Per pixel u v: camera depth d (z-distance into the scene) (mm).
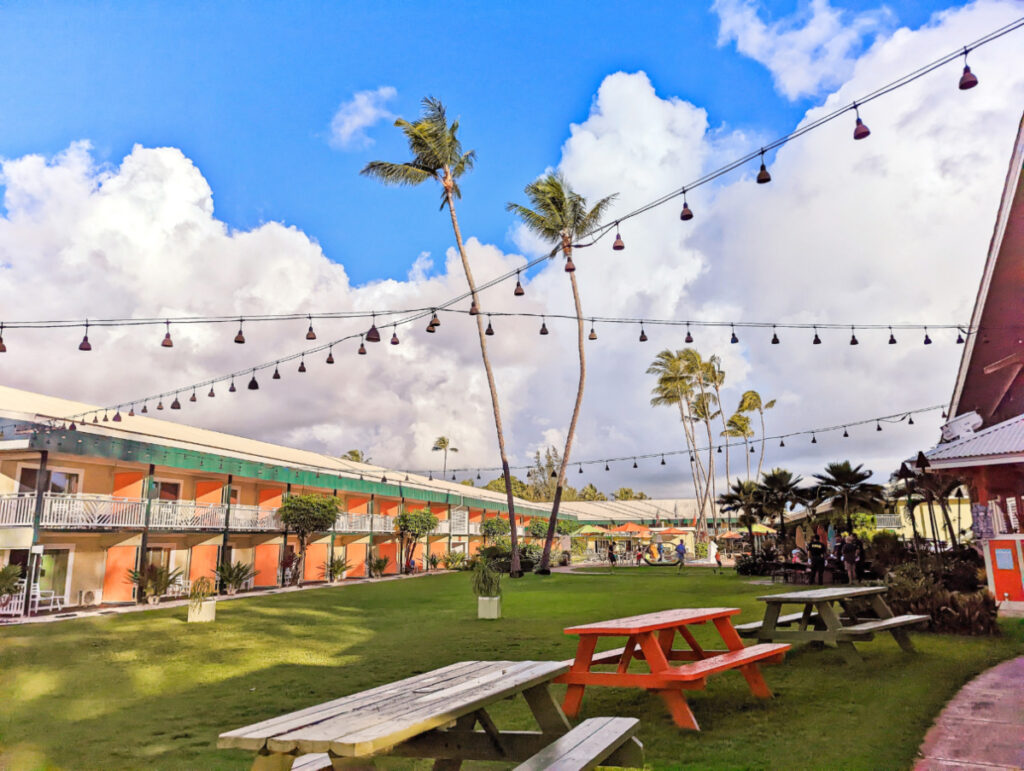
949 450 13406
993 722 5133
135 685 8336
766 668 7746
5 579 17891
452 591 24297
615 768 4457
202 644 11883
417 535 39219
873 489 31844
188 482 26828
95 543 22375
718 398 76812
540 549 49406
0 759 5336
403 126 35188
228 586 25047
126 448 21750
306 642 11828
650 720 5688
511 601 19359
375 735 3002
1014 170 10664
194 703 7234
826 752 4609
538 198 38688
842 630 7676
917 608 10062
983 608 9758
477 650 10156
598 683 5656
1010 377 15328
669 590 21953
